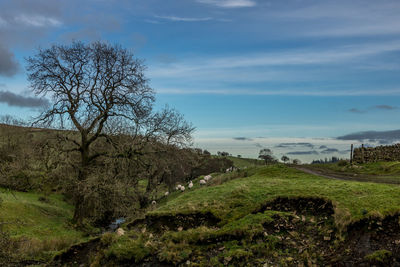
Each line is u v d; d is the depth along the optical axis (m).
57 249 18.47
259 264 11.27
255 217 14.24
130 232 15.34
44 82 26.86
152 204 31.38
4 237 14.99
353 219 12.05
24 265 15.55
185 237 13.63
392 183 21.05
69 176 30.61
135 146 30.28
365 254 10.50
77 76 27.50
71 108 27.80
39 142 28.53
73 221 28.39
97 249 14.66
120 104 28.36
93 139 29.14
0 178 30.53
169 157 34.03
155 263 12.46
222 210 16.41
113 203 29.11
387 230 11.34
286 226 13.68
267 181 21.97
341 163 39.81
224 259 11.78
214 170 50.25
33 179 36.75
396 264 9.73
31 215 27.73
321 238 12.41
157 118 33.28
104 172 28.11
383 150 36.50
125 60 28.64
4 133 42.81
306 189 17.52
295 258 11.42
